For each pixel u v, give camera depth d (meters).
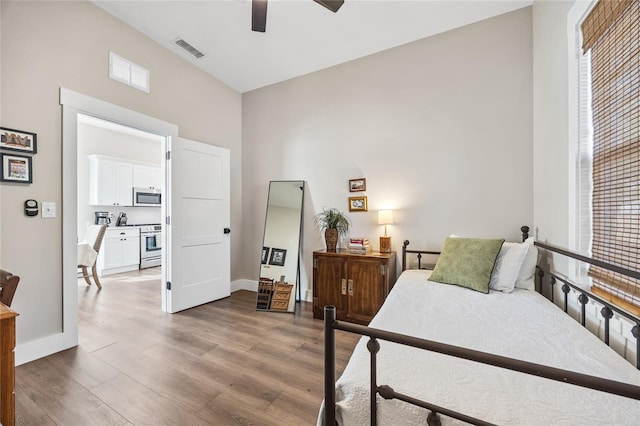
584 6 1.51
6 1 1.91
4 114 1.90
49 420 1.41
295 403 1.56
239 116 4.03
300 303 3.42
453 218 2.67
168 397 1.60
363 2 2.31
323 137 3.39
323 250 3.06
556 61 1.89
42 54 2.08
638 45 1.17
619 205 1.30
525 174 2.38
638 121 1.18
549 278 2.04
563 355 1.00
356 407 0.84
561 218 1.82
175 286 2.99
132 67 2.67
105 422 1.40
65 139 2.19
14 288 1.14
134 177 5.59
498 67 2.48
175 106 3.09
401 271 2.90
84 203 5.04
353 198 3.18
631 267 1.22
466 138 2.62
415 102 2.85
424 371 0.90
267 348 2.21
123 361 1.99
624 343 1.21
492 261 1.92
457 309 1.49
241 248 4.05
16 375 1.81
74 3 2.25
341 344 2.27
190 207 3.18
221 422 1.41
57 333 2.13
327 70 3.37
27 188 2.01
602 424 0.66
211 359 2.03
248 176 4.00
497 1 2.32
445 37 2.70
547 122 2.04
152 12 2.47
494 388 0.81
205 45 2.94
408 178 2.88
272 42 2.88
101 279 4.52
